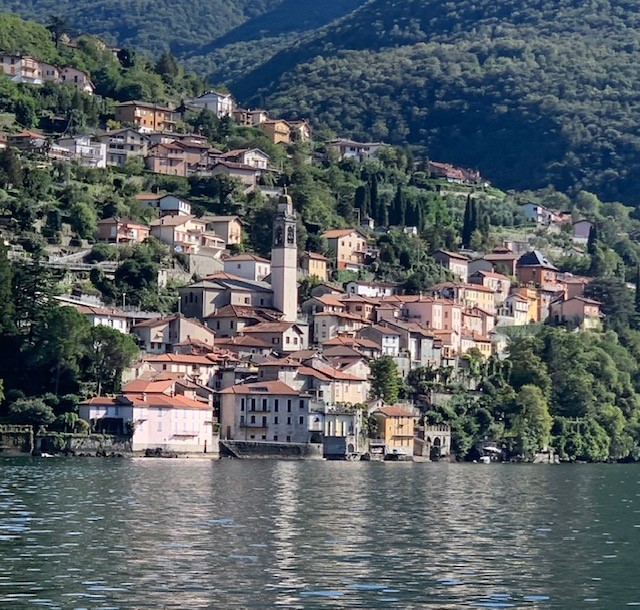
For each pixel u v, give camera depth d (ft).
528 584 608.19
